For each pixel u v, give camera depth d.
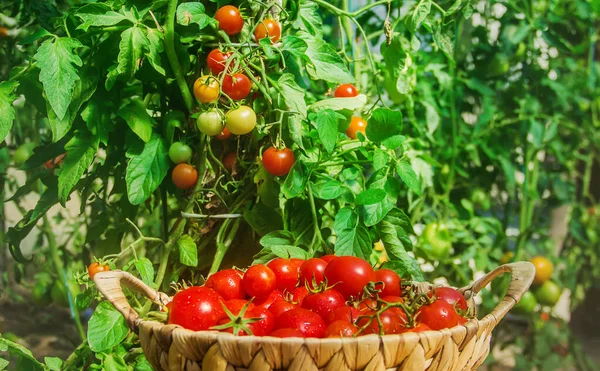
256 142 1.36
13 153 2.33
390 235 1.36
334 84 1.67
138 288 1.08
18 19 2.01
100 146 1.48
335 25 2.17
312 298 1.01
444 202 2.21
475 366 1.03
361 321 0.95
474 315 1.15
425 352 0.88
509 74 2.31
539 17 2.24
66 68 1.20
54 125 1.26
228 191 1.39
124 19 1.25
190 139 1.36
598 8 2.26
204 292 0.97
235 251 1.45
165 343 0.90
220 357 0.85
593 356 2.50
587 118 2.37
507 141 2.30
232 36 1.33
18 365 1.45
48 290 2.34
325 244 1.38
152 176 1.31
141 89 1.51
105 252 1.62
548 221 2.44
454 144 2.22
